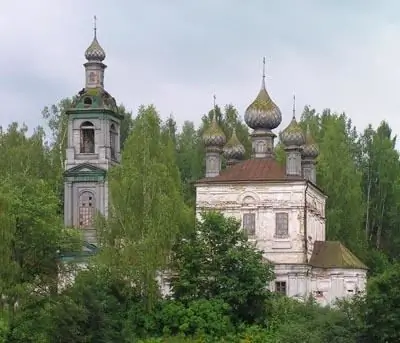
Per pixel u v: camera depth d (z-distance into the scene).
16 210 79.44
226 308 91.44
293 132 114.62
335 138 138.38
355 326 75.88
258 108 120.75
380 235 150.38
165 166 98.06
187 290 93.94
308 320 88.88
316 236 119.00
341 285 113.00
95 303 79.00
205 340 88.81
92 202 120.19
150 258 92.00
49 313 76.69
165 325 90.75
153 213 94.62
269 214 113.00
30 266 80.44
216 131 116.75
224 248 95.75
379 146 151.75
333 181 135.25
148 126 102.44
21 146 130.00
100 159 120.62
